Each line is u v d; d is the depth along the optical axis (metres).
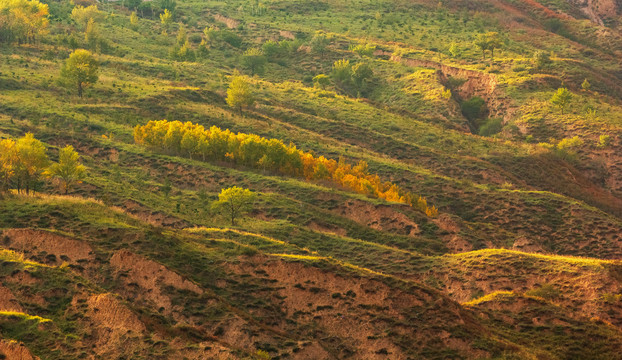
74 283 53.75
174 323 55.09
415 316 59.69
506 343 57.94
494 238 107.00
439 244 95.88
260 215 95.75
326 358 53.81
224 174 109.62
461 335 57.50
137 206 86.62
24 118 123.25
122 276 59.44
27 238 63.22
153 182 103.94
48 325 47.84
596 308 69.31
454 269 78.75
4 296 51.75
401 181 126.50
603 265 75.44
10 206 71.62
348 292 62.28
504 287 74.75
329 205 103.25
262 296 61.84
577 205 118.31
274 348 53.19
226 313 56.28
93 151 113.62
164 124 120.94
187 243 68.25
